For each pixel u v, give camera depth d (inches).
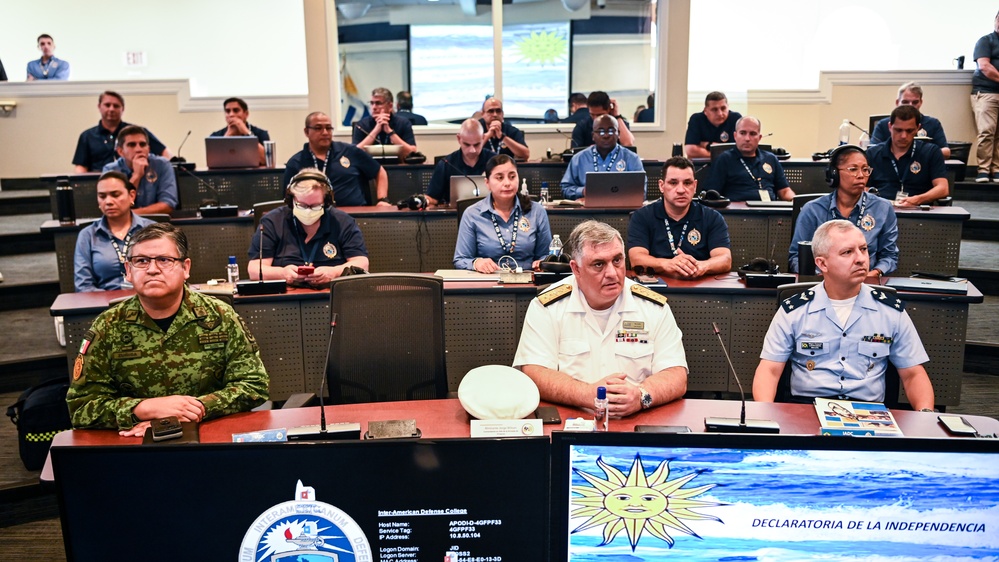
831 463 46.1
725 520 47.1
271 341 138.1
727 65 386.0
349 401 107.3
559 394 87.5
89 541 47.4
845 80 333.1
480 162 228.8
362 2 297.9
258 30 412.5
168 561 47.9
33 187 308.5
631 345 95.7
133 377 89.6
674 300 139.1
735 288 136.3
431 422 81.9
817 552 47.2
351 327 107.0
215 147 239.6
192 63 408.8
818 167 245.6
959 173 286.0
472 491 47.7
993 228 248.8
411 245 203.6
